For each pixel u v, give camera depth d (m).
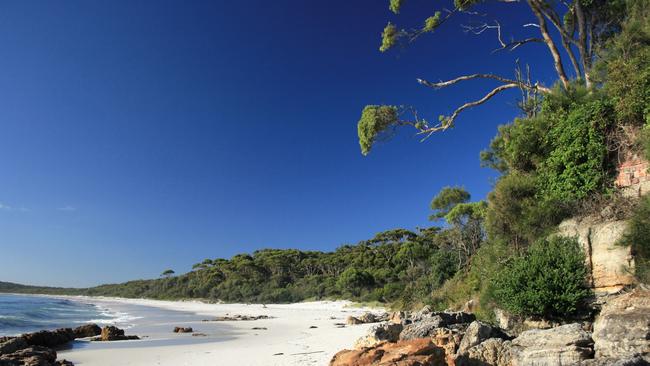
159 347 19.89
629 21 18.02
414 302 31.36
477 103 22.86
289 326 32.19
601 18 21.94
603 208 12.70
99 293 181.25
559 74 19.84
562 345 8.56
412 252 61.34
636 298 8.53
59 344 21.55
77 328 25.58
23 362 14.12
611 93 14.01
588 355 8.21
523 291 11.92
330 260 95.88
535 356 8.67
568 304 11.11
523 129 16.42
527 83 23.89
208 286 109.69
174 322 40.66
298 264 104.31
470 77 22.77
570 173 13.99
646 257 10.70
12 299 103.06
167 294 122.62
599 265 11.45
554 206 14.06
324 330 26.45
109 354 17.72
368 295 64.06
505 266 13.74
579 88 16.36
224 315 52.91
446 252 33.28
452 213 35.72
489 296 13.78
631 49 15.82
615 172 13.16
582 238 12.15
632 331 7.86
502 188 15.59
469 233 34.25
